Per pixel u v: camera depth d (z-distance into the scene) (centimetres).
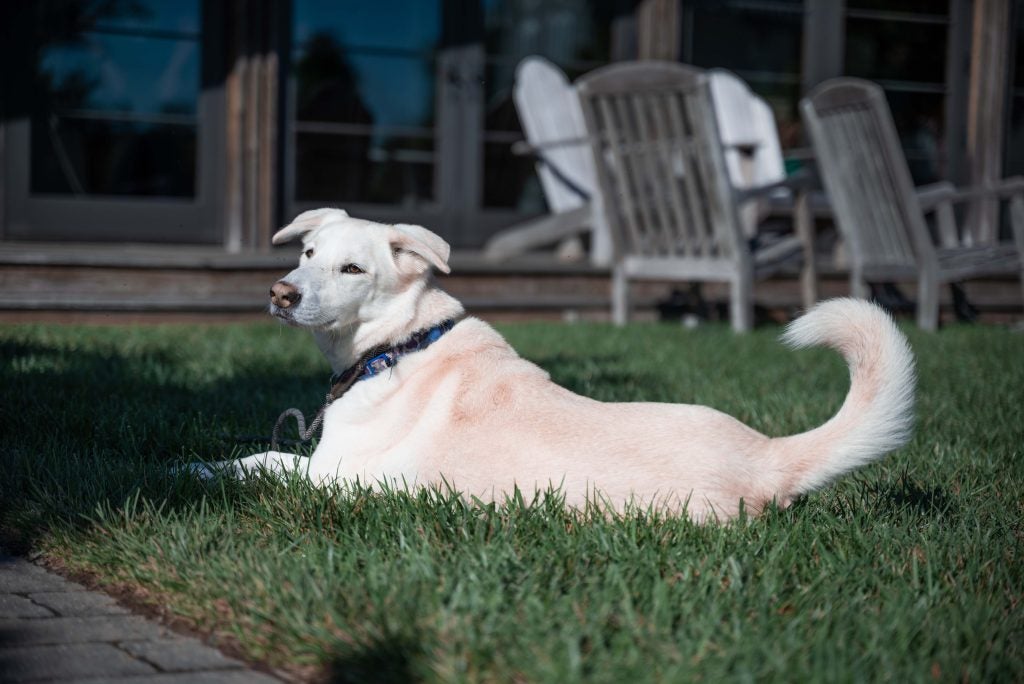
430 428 280
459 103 897
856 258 785
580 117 895
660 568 227
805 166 958
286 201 855
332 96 866
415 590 210
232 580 221
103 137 820
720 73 908
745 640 192
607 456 254
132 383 448
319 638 196
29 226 805
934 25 993
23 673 190
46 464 312
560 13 918
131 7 813
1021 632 208
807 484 250
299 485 281
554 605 204
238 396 429
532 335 669
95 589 238
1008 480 325
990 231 982
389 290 298
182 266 713
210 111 832
